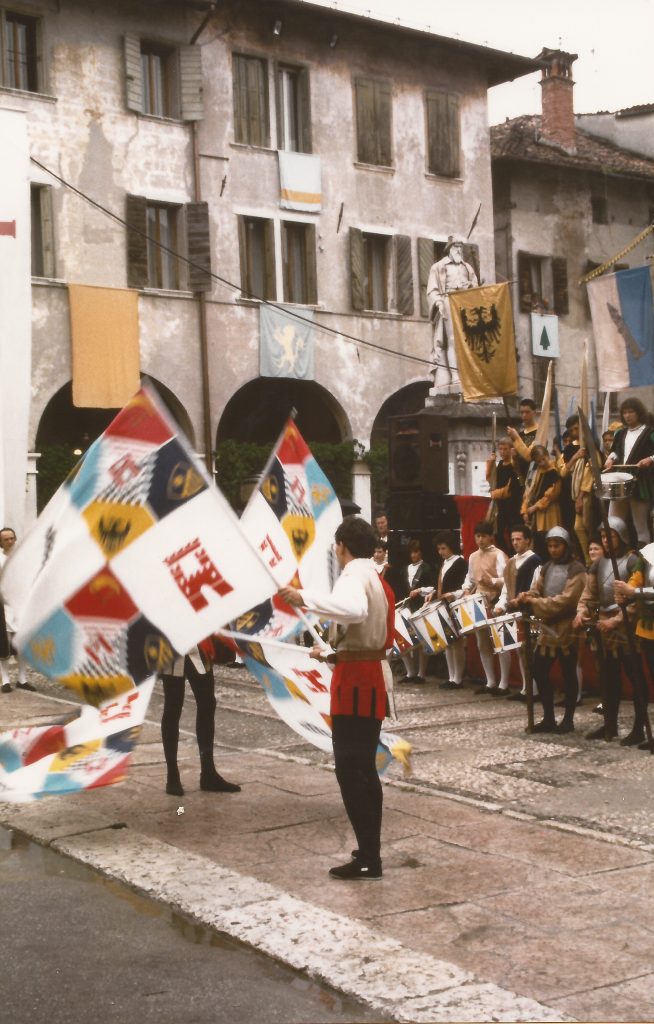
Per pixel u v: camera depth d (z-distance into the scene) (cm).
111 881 627
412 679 1420
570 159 3425
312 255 2820
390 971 486
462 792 820
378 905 578
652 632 967
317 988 479
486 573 1323
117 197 2523
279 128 2786
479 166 3127
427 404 2514
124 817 761
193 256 2612
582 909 568
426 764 916
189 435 2614
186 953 518
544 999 464
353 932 531
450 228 3064
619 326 1558
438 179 3042
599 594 1014
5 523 1584
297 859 661
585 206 3491
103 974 494
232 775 884
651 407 3556
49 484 2392
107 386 2459
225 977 490
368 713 627
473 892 596
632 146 3847
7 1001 466
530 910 568
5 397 1588
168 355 2584
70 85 2466
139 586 711
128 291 2497
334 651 662
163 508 709
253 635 798
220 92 2686
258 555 686
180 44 2614
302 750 991
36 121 2414
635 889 598
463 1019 443
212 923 549
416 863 648
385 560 1563
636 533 1291
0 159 1600
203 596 701
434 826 727
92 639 715
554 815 754
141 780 872
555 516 1416
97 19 2503
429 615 1306
